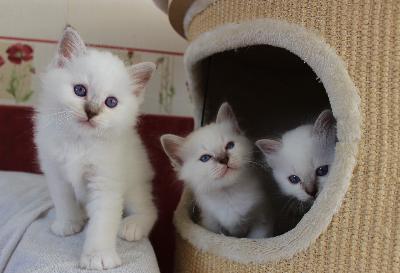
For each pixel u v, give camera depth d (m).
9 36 0.63
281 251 0.38
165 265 0.65
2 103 0.64
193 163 0.49
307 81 0.56
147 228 0.47
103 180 0.42
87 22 0.65
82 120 0.40
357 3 0.36
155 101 0.66
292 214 0.48
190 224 0.48
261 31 0.40
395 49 0.35
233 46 0.43
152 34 0.66
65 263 0.37
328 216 0.36
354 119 0.35
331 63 0.36
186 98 0.67
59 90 0.41
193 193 0.51
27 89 0.64
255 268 0.40
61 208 0.45
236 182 0.48
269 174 0.50
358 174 0.35
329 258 0.36
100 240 0.39
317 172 0.45
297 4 0.39
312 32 0.38
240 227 0.49
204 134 0.49
